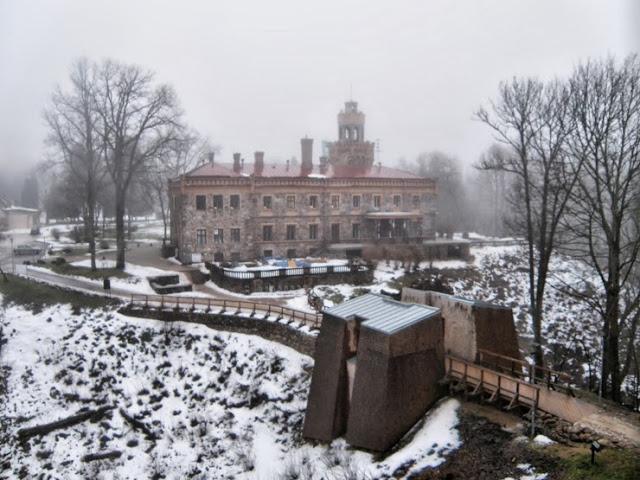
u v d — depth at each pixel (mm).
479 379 20047
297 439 23297
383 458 18844
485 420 18469
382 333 19625
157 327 33406
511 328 22703
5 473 24141
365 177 58031
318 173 58969
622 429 15898
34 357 31875
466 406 19750
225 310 33531
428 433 18875
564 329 38906
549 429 16625
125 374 29938
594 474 13570
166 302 35812
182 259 50188
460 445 17516
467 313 21906
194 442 24703
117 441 25516
